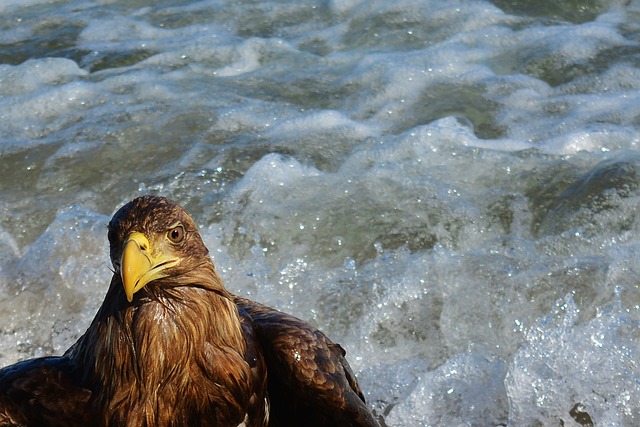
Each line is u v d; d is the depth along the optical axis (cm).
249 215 856
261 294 798
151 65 1145
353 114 1024
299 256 821
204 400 496
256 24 1245
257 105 1042
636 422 707
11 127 1012
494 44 1155
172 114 1022
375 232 833
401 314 769
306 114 1018
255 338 544
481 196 870
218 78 1116
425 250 817
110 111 1034
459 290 775
